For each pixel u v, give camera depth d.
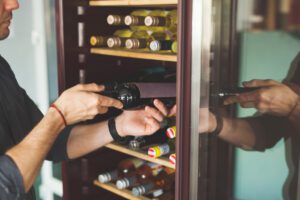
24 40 2.34
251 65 1.17
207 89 1.13
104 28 1.58
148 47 1.37
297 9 1.08
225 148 1.22
